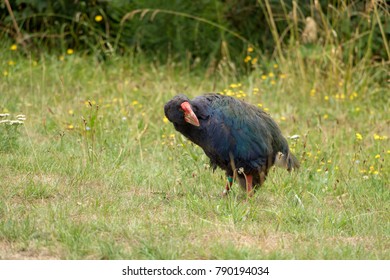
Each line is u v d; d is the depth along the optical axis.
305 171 15.77
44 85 22.05
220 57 25.53
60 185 14.47
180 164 16.05
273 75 22.98
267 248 11.88
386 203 14.57
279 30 25.59
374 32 23.91
